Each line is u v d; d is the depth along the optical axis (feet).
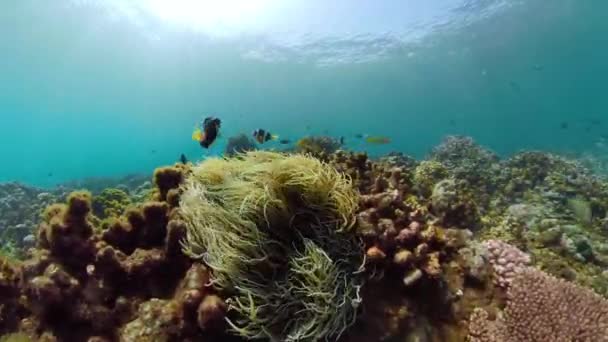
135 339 2.10
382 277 2.41
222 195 2.48
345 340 2.17
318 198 2.37
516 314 2.46
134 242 2.59
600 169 13.61
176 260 2.42
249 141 12.10
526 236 4.12
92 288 2.27
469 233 3.06
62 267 2.32
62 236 2.36
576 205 5.77
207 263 2.21
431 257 2.50
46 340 2.13
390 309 2.33
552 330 2.36
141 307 2.23
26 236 6.89
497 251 2.85
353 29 23.68
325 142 8.61
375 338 2.22
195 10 20.97
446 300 2.52
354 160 3.48
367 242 2.37
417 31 24.41
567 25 25.63
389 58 28.53
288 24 22.67
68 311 2.19
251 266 2.19
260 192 2.35
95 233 2.59
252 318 2.03
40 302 2.15
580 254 4.09
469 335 2.46
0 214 8.57
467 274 2.74
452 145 10.57
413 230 2.51
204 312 2.05
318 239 2.27
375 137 8.23
